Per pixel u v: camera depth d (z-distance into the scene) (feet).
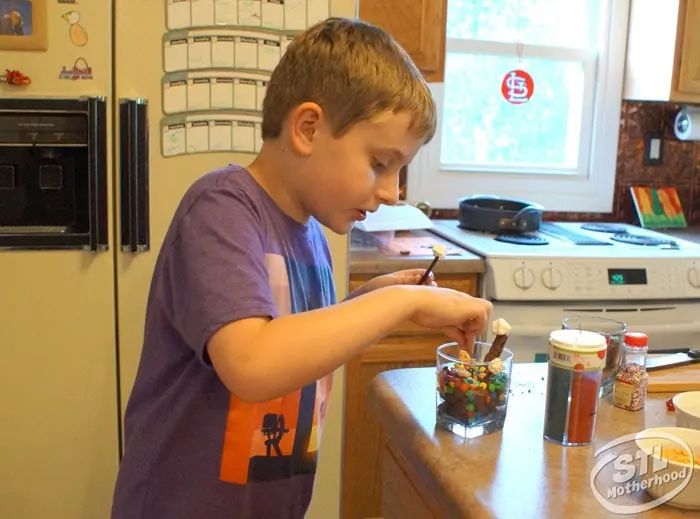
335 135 2.72
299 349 2.42
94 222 5.59
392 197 2.87
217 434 3.05
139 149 5.60
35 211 5.74
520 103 9.32
